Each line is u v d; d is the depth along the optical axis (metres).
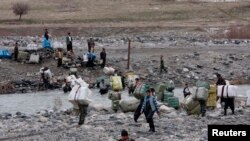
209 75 92.69
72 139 40.72
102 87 75.81
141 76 89.44
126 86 82.94
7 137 42.94
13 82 82.62
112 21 188.00
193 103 54.00
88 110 59.19
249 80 91.75
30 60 90.50
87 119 51.44
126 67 93.38
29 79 84.44
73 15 199.00
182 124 47.19
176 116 53.03
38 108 65.25
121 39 142.00
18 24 175.25
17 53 91.75
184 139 39.66
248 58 104.00
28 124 50.16
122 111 57.28
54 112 59.19
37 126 48.47
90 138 40.84
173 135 41.56
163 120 50.00
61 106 65.00
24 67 89.31
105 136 41.56
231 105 53.38
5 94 78.62
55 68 89.69
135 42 134.50
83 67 90.31
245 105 62.41
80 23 181.38
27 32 155.88
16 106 66.94
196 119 50.44
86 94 46.69
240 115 53.19
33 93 79.31
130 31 160.62
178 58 100.94
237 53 108.25
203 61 100.00
